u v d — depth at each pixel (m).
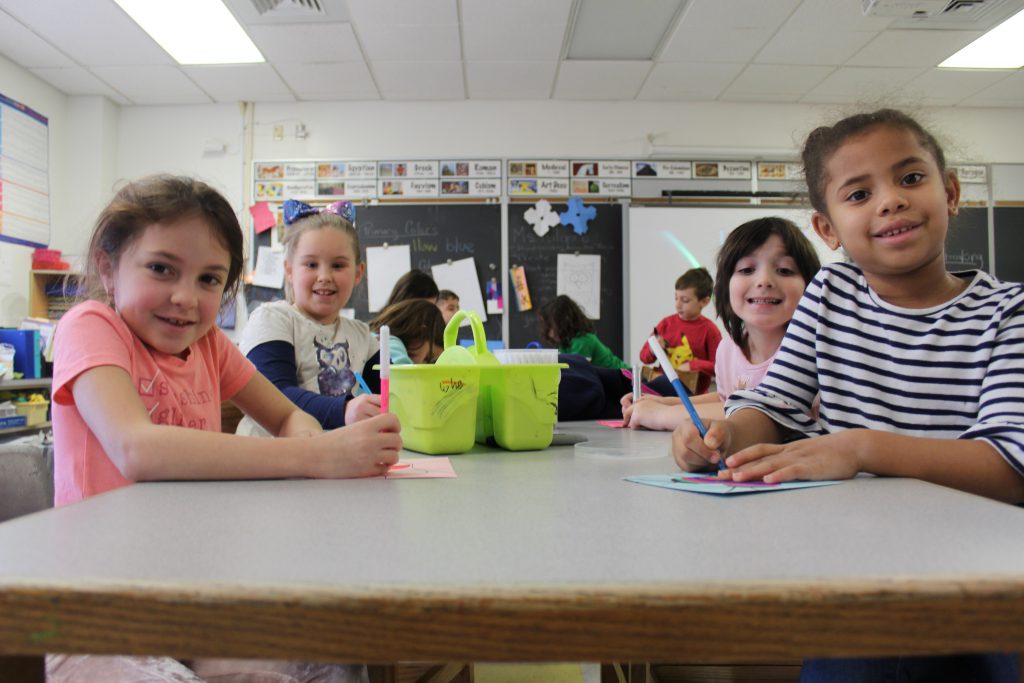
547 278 3.89
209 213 0.76
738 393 0.78
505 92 3.81
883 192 0.73
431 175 3.89
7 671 0.29
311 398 1.14
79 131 3.74
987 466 0.53
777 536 0.34
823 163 0.80
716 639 0.24
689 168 3.94
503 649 0.24
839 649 0.25
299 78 3.59
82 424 0.68
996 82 3.67
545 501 0.45
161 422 0.76
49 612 0.25
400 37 3.18
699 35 3.18
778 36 3.19
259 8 2.93
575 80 3.66
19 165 3.39
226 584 0.25
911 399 0.72
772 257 1.30
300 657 0.25
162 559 0.29
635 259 3.89
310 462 0.57
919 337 0.73
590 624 0.24
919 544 0.31
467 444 0.81
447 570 0.27
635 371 1.41
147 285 0.73
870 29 3.12
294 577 0.26
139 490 0.50
